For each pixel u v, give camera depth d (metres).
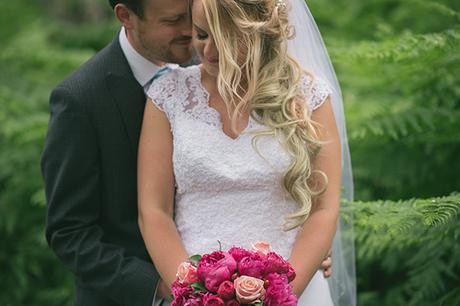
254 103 3.19
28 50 7.21
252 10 3.11
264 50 3.18
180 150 3.25
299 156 3.16
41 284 6.14
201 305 2.90
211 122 3.27
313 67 3.54
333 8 6.47
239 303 2.90
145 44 3.42
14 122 6.03
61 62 7.00
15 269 6.02
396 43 4.45
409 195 4.76
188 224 3.29
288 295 2.87
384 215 3.77
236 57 3.10
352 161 4.88
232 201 3.22
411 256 4.58
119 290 3.37
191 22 3.34
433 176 4.71
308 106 3.27
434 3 4.91
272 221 3.22
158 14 3.31
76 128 3.44
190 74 3.39
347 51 4.67
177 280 3.00
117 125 3.47
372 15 6.29
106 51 3.59
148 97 3.40
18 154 6.13
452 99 4.67
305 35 3.53
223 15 3.08
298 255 3.18
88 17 9.67
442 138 4.66
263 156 3.18
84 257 3.42
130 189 3.52
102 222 3.56
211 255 2.97
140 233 3.53
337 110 3.63
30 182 6.06
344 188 3.80
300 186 3.17
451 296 4.08
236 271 2.95
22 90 6.82
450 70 4.58
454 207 3.64
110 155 3.48
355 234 4.24
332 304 3.47
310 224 3.24
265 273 2.93
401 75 4.81
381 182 4.80
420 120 4.62
